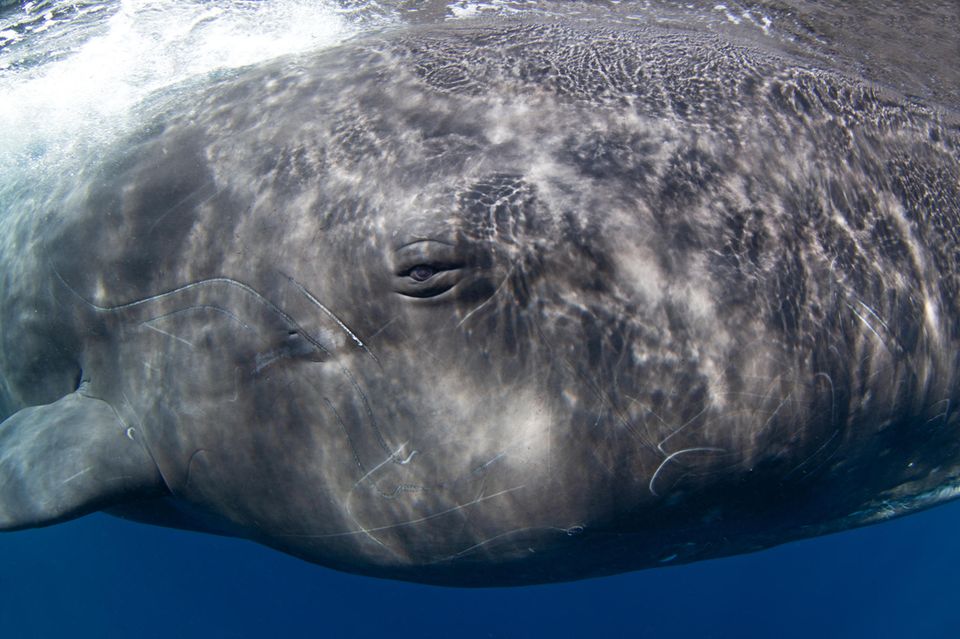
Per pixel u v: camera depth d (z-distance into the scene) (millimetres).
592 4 6859
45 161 6160
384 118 4578
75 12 6758
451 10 6879
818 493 4516
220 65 6594
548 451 4012
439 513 4301
